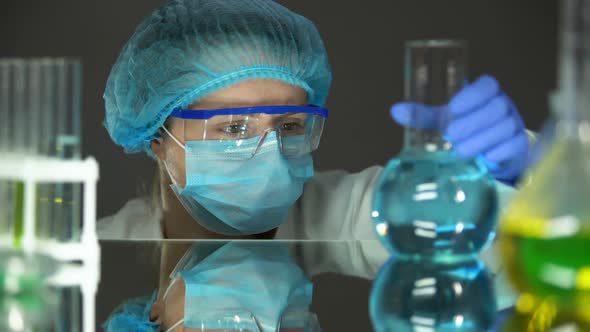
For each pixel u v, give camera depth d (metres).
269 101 2.10
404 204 1.00
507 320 0.81
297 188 2.06
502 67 3.54
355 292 1.00
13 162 1.04
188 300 0.98
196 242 1.53
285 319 0.87
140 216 2.37
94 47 3.39
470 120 1.90
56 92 1.12
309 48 2.14
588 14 0.83
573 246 0.79
